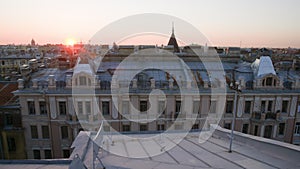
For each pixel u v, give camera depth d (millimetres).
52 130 17266
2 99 18125
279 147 4711
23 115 17109
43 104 17062
